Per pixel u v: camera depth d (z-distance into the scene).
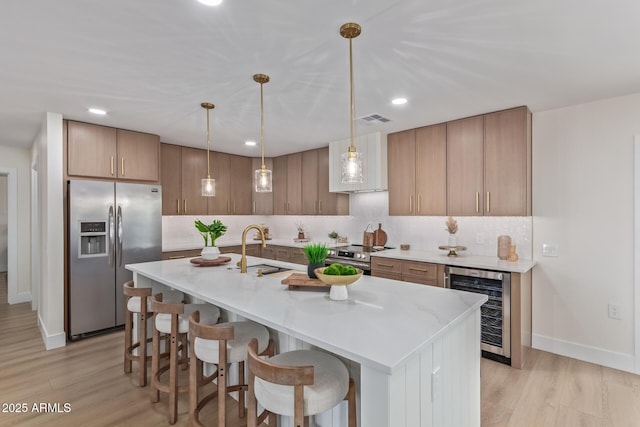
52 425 2.11
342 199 4.77
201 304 2.59
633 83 2.53
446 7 1.58
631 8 1.59
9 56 2.04
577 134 3.03
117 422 2.14
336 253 4.16
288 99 2.84
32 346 3.34
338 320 1.53
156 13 1.62
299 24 1.72
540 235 3.23
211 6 1.56
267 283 2.31
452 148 3.51
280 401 1.38
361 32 1.81
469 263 3.11
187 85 2.53
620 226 2.83
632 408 2.28
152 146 4.04
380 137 3.97
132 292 2.59
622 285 2.83
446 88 2.62
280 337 2.14
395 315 1.61
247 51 2.01
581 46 1.96
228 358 1.83
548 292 3.20
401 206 3.95
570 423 2.13
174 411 2.13
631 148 2.78
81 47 1.94
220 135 4.15
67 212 3.46
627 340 2.81
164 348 3.11
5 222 7.54
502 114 3.18
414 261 3.46
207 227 3.13
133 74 2.32
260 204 5.68
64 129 3.42
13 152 4.88
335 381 1.45
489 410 2.27
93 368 2.87
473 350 1.86
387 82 2.49
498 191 3.20
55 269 3.31
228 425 2.10
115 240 3.69
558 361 2.99
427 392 1.38
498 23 1.72
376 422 1.16
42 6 1.55
